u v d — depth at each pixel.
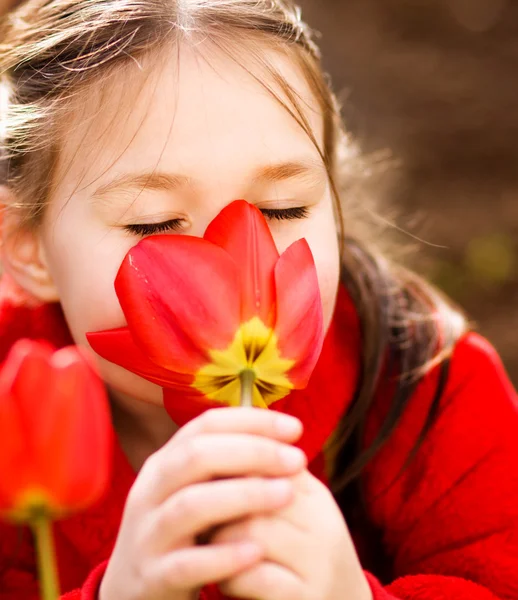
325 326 0.88
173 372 0.74
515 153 2.42
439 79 2.77
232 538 0.74
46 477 0.65
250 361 0.74
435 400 0.96
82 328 0.87
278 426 0.73
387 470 0.97
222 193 0.83
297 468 0.73
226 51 0.85
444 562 0.95
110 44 0.87
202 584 0.73
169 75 0.84
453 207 2.18
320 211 0.87
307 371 0.75
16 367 0.66
